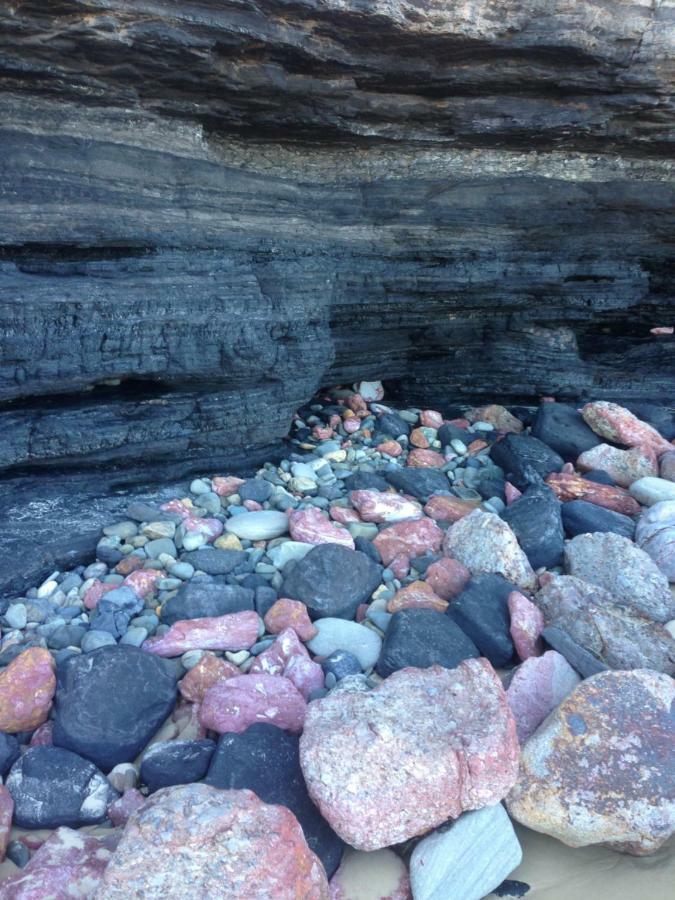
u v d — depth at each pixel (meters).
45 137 1.62
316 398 2.79
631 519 2.11
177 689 1.44
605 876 1.19
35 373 1.73
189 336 1.92
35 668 1.38
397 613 1.58
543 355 2.76
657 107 2.02
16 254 1.71
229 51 1.61
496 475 2.38
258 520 1.93
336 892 1.13
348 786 1.14
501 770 1.19
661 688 1.35
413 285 2.41
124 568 1.75
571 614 1.62
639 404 2.83
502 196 2.29
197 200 1.88
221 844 1.01
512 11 1.69
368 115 1.89
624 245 2.52
